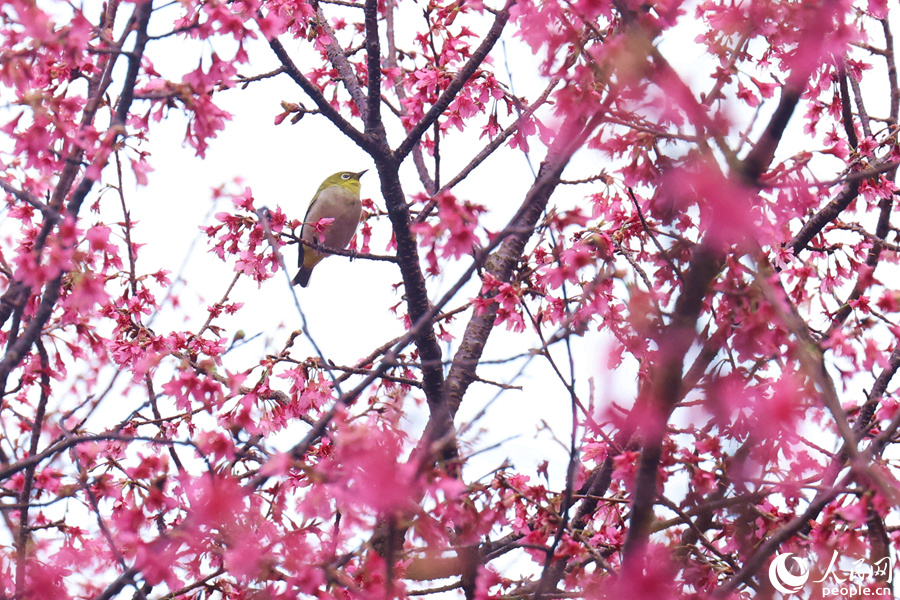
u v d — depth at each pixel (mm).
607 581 8844
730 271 7723
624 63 6730
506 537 10789
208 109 8836
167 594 9352
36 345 11266
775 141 6961
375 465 6562
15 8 8227
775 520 9055
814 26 7043
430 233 8422
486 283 10930
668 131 7312
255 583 8562
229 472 8359
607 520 10633
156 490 8555
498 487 9000
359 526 7723
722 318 8352
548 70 7887
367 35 12078
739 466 8609
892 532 9672
